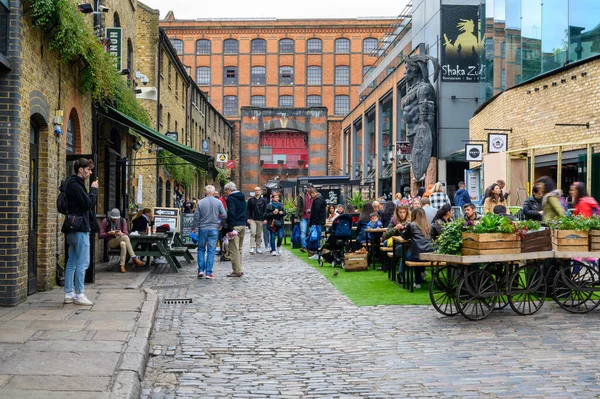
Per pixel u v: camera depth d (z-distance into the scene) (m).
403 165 35.44
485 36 23.47
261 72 71.12
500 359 6.25
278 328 7.89
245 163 63.84
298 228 21.61
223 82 71.12
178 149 16.38
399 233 11.84
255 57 71.00
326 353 6.61
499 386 5.38
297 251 20.34
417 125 30.27
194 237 19.86
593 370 5.83
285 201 30.02
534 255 8.40
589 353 6.45
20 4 8.77
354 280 12.31
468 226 8.32
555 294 8.70
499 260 8.20
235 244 13.26
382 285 11.52
